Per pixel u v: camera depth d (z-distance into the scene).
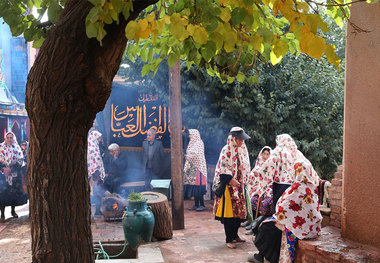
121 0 1.60
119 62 1.96
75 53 1.79
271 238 4.64
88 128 1.98
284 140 5.35
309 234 4.33
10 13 2.18
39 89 1.82
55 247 1.89
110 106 11.52
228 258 5.37
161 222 6.30
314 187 4.46
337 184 4.82
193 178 8.96
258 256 5.07
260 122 9.28
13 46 16.22
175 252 5.70
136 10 1.87
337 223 4.82
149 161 10.08
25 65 16.39
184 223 7.64
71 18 1.80
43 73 1.81
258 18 1.94
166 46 2.35
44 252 1.87
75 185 1.92
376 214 3.90
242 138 5.69
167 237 6.38
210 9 1.71
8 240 6.21
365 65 4.00
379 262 3.54
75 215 1.92
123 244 5.84
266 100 9.74
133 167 11.26
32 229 1.93
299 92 9.58
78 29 1.80
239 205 5.79
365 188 4.02
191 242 6.24
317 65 9.79
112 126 11.46
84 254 1.95
